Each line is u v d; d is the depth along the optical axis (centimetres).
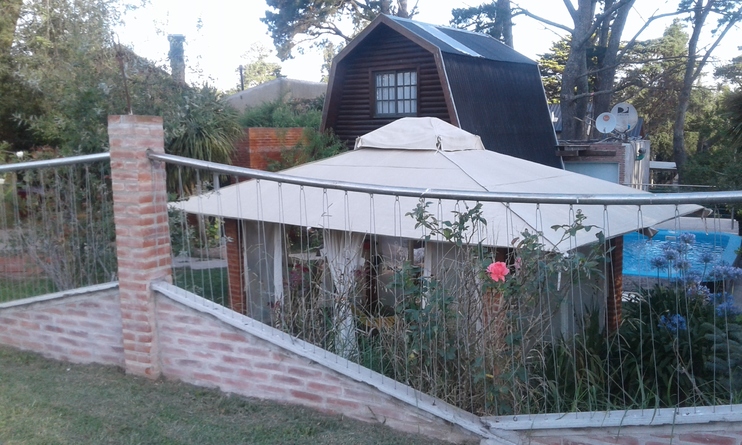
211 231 884
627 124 1947
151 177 525
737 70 3269
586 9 2305
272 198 789
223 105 1455
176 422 452
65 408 473
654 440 368
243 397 492
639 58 3566
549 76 3788
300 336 518
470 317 443
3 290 654
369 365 481
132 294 526
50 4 1363
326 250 649
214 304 515
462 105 1398
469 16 2653
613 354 530
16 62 1371
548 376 464
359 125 1678
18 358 587
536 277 430
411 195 450
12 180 648
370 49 1625
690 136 4103
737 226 1488
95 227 627
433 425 424
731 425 347
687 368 468
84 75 995
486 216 634
